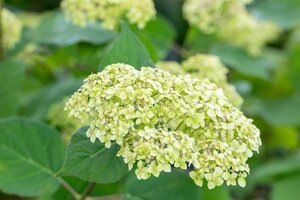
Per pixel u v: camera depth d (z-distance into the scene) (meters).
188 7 0.97
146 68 0.57
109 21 0.82
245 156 0.55
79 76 1.00
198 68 0.80
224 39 1.08
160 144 0.53
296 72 1.20
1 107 0.90
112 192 0.80
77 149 0.57
